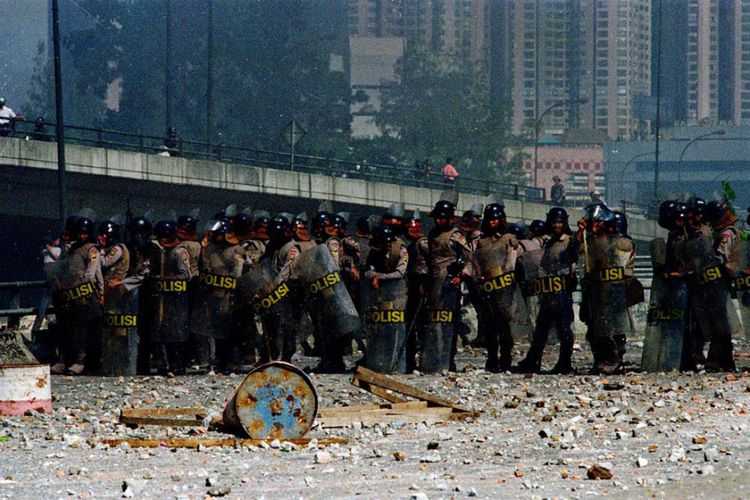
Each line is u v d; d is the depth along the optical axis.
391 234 50.62
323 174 130.75
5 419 38.19
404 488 26.78
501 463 29.69
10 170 104.75
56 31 93.06
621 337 49.94
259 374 32.91
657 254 49.97
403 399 39.34
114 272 52.81
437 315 50.69
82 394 45.47
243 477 28.19
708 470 28.12
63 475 28.55
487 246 51.12
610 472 27.72
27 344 55.66
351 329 50.28
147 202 114.12
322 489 26.78
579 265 55.53
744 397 40.94
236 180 117.00
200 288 52.44
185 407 40.16
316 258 50.47
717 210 50.16
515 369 51.44
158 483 27.59
